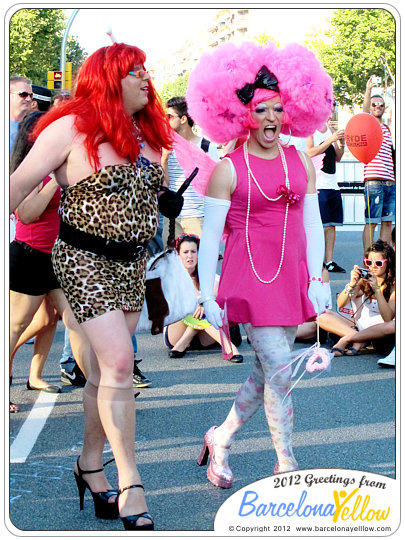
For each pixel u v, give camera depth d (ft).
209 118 13.92
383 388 20.58
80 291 12.03
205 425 17.62
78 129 11.87
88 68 12.08
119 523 12.82
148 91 12.69
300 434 17.02
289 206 13.41
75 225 12.01
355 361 23.54
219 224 13.50
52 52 135.64
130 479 12.00
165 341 24.81
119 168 11.92
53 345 26.03
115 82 11.97
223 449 14.20
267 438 16.78
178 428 17.43
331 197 38.01
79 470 13.05
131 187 12.05
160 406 19.04
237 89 13.57
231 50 13.82
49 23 134.10
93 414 12.75
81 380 20.92
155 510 13.24
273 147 13.67
